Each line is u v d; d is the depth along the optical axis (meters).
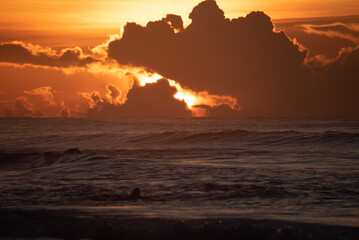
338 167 21.00
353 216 9.57
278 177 17.38
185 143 46.62
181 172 19.45
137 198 12.90
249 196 13.06
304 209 10.73
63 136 59.34
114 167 21.75
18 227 7.85
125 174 18.97
